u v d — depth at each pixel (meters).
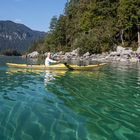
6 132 9.30
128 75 26.59
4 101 13.83
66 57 92.88
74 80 22.00
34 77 23.53
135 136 9.24
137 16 82.06
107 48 85.94
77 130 9.70
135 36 86.06
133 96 15.70
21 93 16.14
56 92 16.66
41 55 122.50
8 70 28.86
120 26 84.94
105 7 103.00
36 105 13.12
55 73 26.50
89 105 13.41
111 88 18.38
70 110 12.35
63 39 122.88
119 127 10.13
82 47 89.62
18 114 11.46
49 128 9.84
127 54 71.81
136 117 11.45
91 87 18.72
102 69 32.41
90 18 106.06
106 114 11.84
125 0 83.75
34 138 8.88
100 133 9.45
